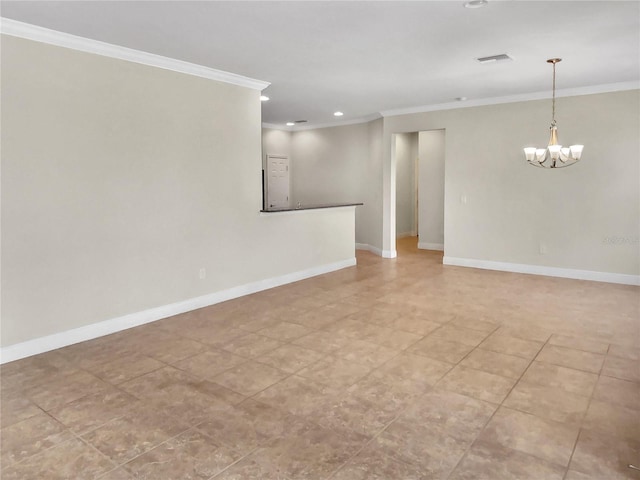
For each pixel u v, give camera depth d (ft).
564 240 21.43
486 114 22.91
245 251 18.71
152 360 11.93
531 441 8.08
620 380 10.49
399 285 20.24
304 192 32.99
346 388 10.24
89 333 13.56
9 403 9.62
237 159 18.07
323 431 8.49
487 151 23.09
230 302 17.63
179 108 15.74
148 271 15.12
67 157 12.84
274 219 20.03
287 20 11.58
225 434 8.40
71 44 12.71
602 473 7.16
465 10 11.06
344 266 24.61
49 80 12.37
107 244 13.93
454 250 24.79
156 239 15.30
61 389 10.27
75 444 8.11
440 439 8.18
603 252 20.53
